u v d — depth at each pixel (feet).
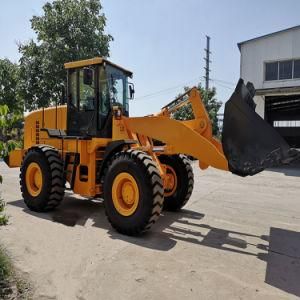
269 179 38.73
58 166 20.02
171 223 18.65
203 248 14.78
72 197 24.77
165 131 17.03
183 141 16.44
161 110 19.31
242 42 60.75
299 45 56.29
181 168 20.89
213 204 24.00
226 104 14.94
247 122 15.30
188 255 13.88
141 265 12.69
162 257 13.55
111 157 18.35
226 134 14.99
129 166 16.08
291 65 57.21
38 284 11.00
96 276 11.70
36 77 47.32
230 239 16.16
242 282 11.55
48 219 18.74
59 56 44.96
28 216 19.26
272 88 56.85
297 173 45.91
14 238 15.24
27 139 24.76
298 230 17.94
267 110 77.41
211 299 10.35
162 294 10.59
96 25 47.57
